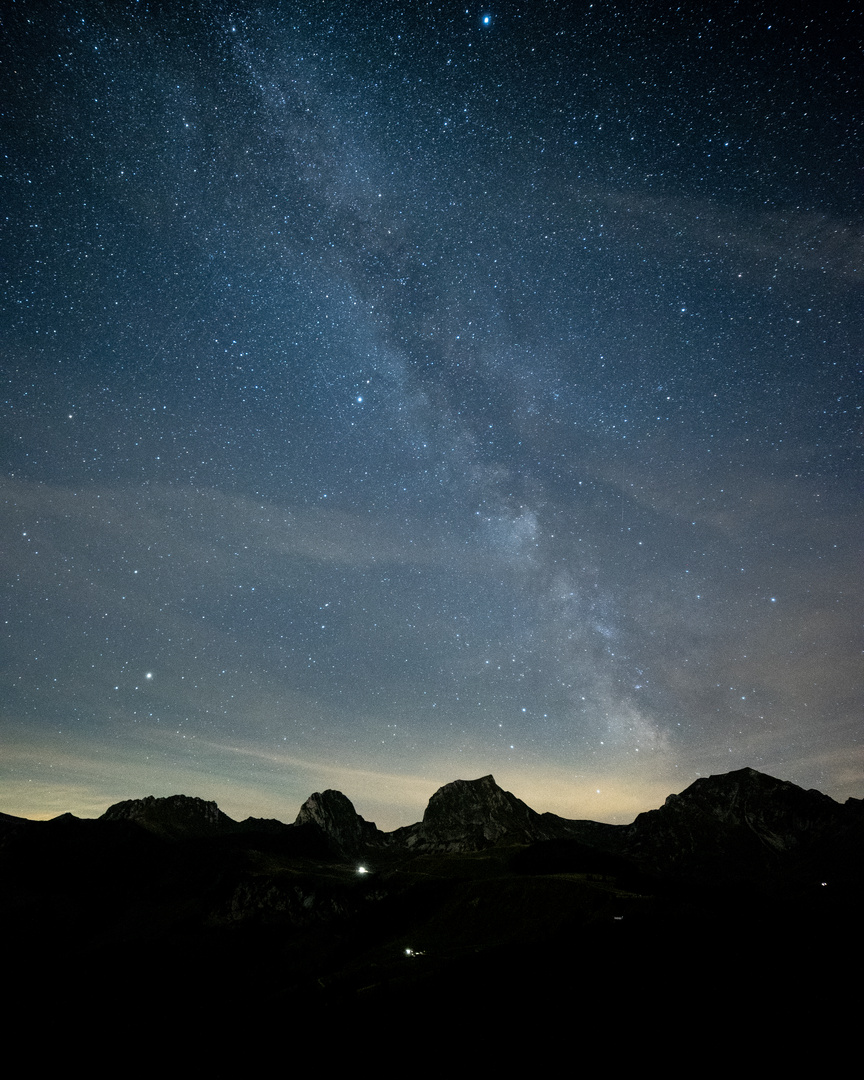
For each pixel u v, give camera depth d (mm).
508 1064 58844
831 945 76625
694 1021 59500
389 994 81812
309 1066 71188
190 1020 99188
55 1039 97875
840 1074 49531
